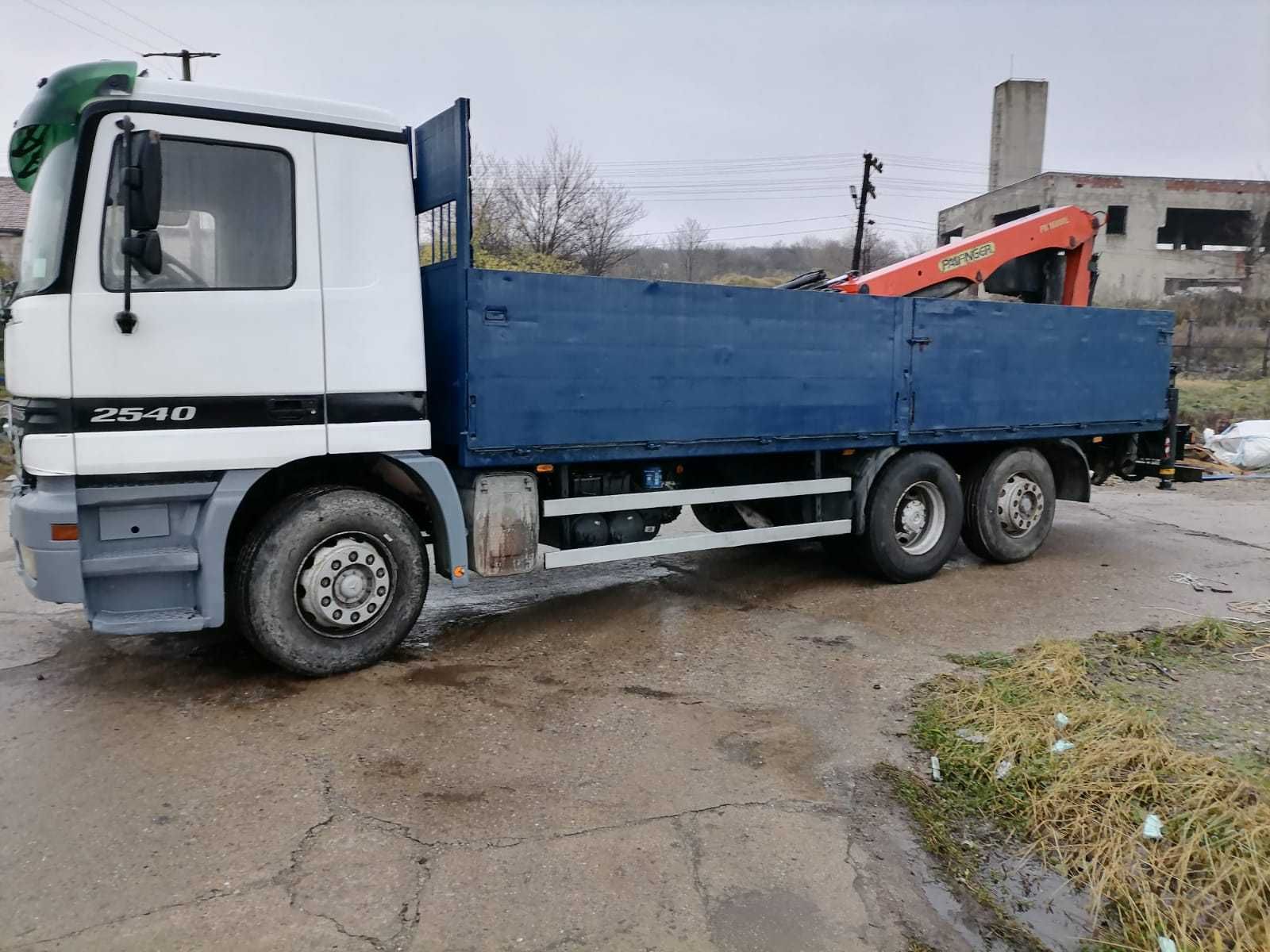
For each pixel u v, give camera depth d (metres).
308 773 3.77
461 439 4.95
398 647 5.43
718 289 5.79
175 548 4.40
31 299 4.10
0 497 10.31
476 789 3.66
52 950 2.67
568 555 5.57
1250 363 23.92
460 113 4.85
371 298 4.67
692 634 5.79
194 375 4.26
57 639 5.46
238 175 4.36
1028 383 7.46
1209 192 34.50
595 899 2.96
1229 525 9.73
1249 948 2.77
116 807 3.47
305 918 2.83
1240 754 3.97
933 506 7.23
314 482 4.98
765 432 6.10
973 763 3.92
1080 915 3.02
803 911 2.94
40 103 4.19
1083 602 6.57
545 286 5.11
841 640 5.68
